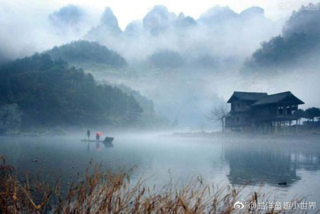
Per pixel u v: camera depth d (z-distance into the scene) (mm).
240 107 71062
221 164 24406
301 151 37969
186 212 5398
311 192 13242
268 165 23688
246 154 33906
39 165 22781
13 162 24828
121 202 5945
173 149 42438
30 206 6402
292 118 60125
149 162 25672
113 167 21844
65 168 21016
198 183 14516
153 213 5914
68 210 6039
